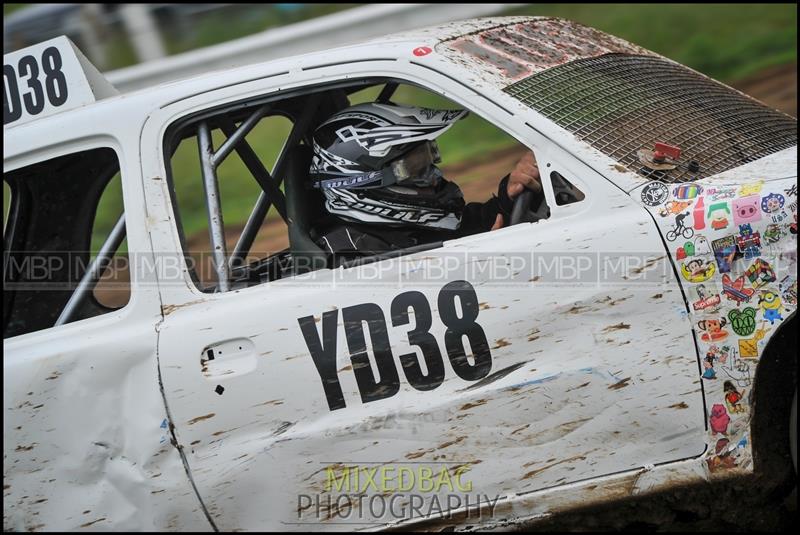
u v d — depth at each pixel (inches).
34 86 384.5
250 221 441.7
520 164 361.7
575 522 330.0
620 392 304.8
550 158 318.7
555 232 313.1
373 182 348.5
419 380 316.2
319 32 987.9
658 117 341.1
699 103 360.8
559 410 309.3
